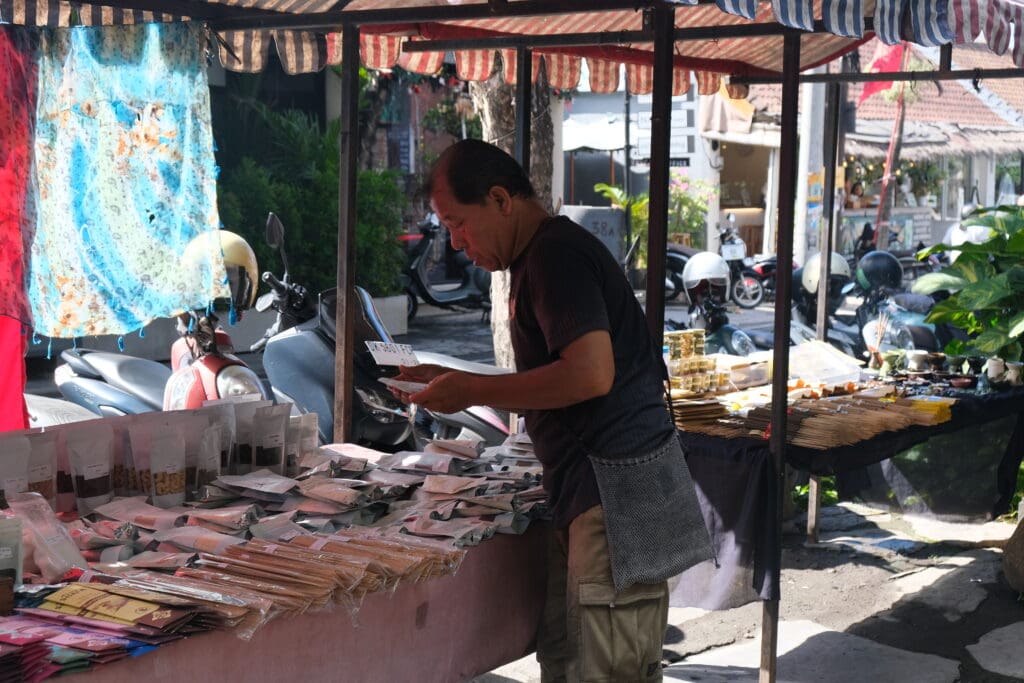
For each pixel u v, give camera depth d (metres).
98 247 3.29
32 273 3.17
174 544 2.40
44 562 2.20
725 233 15.06
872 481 5.81
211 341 4.43
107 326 3.32
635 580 2.39
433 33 4.59
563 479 2.47
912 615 4.64
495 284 6.61
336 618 2.25
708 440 3.88
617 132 15.37
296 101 14.03
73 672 1.79
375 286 11.95
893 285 7.93
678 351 4.87
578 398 2.24
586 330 2.22
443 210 2.38
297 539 2.46
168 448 2.68
